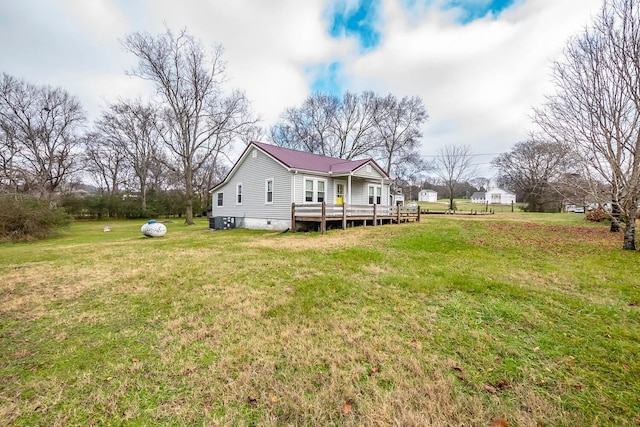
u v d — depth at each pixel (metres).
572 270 5.85
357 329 3.29
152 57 19.56
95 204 29.86
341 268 6.06
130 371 2.52
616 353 2.75
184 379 2.40
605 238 10.14
